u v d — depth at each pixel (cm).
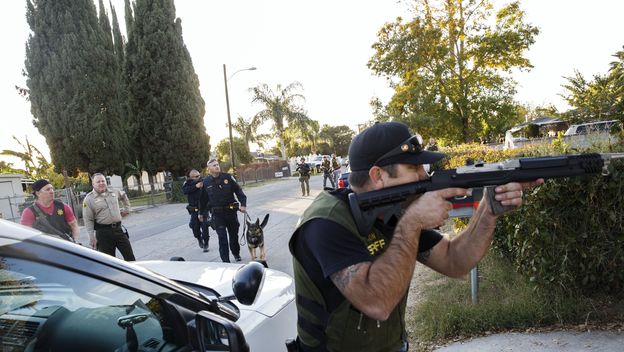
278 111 3716
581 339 335
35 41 2081
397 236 147
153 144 2506
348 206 159
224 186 734
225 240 740
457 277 185
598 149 381
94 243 589
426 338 388
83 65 2119
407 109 2614
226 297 237
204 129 2614
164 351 172
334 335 160
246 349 173
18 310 146
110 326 161
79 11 2134
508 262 488
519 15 2506
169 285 184
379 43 2642
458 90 2567
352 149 167
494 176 152
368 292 142
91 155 2161
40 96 2108
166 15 2486
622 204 345
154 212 1902
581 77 1177
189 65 2573
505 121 2661
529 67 2552
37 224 539
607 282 367
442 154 158
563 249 367
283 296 257
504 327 379
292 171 4775
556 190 356
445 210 150
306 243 158
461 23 2548
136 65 2456
